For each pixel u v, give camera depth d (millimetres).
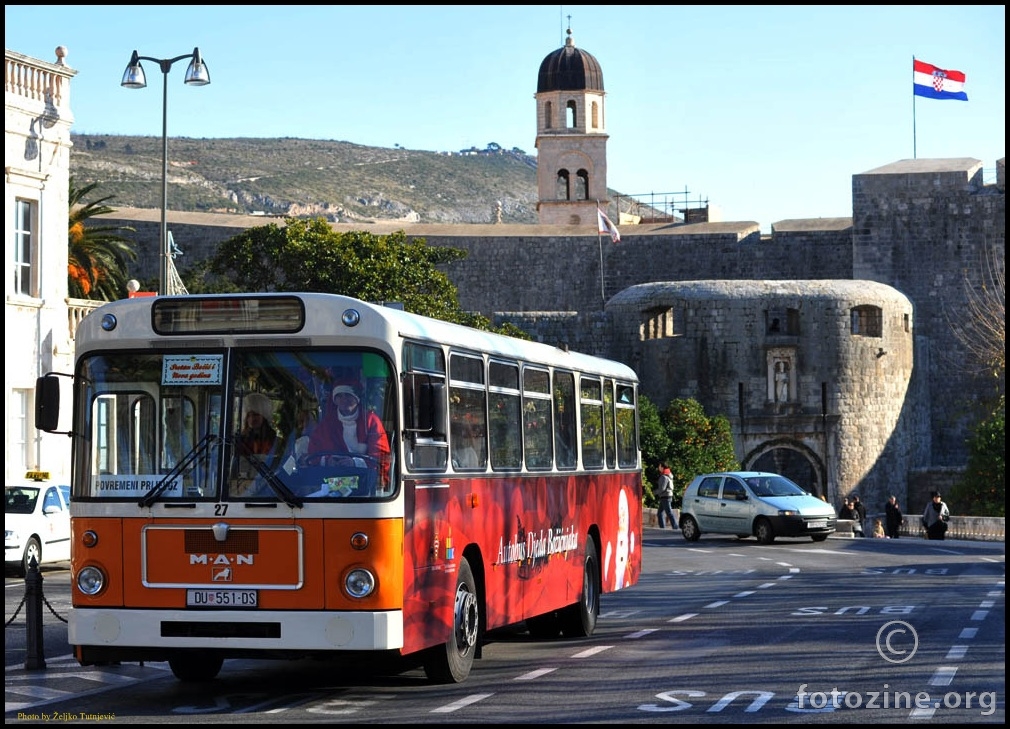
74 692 15586
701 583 30781
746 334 83812
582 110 122750
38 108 41188
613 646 19578
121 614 14250
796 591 28125
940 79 94562
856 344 84188
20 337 40344
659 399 85312
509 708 14039
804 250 98375
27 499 31047
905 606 24359
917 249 96000
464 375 16344
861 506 62844
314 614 13961
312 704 14508
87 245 66875
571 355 21406
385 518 14039
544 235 99875
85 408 14617
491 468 17125
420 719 13383
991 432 72625
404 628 14234
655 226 102938
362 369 14297
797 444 83875
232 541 14125
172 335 14531
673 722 13102
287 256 70438
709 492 47594
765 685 15461
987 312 92688
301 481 14148
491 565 17016
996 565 35656
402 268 71125
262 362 14406
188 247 95062
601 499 22250
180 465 14297
